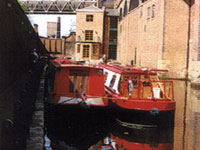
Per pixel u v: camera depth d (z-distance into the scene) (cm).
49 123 1041
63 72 1098
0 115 733
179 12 2752
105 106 1072
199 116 1159
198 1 2348
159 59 2817
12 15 1507
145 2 3275
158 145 790
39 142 621
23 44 2092
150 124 980
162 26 2752
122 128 982
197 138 859
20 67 1897
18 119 720
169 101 998
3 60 1210
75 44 4934
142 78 1135
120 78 1116
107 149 751
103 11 4844
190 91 1920
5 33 1275
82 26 4875
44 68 2888
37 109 936
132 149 752
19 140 544
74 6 6003
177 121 1069
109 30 5116
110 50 5178
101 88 1121
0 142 521
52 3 6028
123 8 4628
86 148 754
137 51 3609
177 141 828
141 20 3438
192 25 2745
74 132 916
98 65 1653
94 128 976
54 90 1084
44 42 5522
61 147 750
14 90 1248
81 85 1109
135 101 991
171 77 2770
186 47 2773
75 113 1061
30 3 6009
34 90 1355
